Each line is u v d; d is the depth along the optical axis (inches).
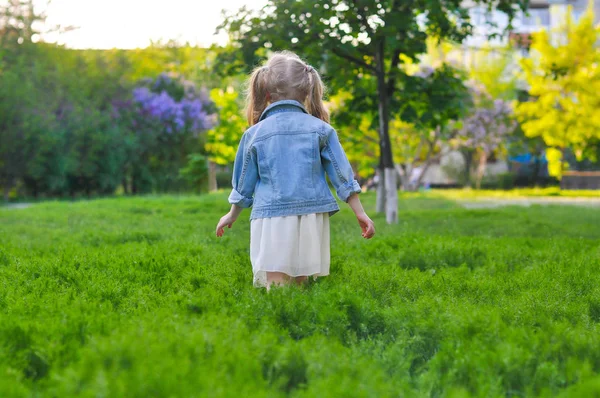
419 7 533.0
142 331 113.2
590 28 1268.5
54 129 1138.7
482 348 111.9
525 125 1379.2
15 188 1245.7
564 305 163.0
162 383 85.7
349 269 212.4
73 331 120.6
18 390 90.2
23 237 371.6
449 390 93.1
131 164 1352.1
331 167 173.9
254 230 172.1
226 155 1472.7
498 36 594.9
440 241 299.9
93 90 1354.6
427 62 1328.7
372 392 88.7
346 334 134.3
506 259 260.4
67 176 1234.6
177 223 483.8
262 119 181.8
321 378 95.4
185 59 1763.0
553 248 287.1
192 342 105.5
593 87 1258.0
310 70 185.9
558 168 1569.9
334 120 621.0
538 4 2017.7
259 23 528.7
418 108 599.5
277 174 170.7
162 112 1393.9
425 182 1860.2
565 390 95.7
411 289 182.9
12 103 1071.0
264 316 136.6
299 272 167.3
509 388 101.3
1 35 1332.4
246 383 91.0
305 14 525.3
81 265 217.2
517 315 147.1
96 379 84.9
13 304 153.7
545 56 1295.5
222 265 222.4
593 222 552.7
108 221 521.3
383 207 682.8
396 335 135.0
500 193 1419.8
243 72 557.3
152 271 214.2
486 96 1427.2
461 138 1432.1
